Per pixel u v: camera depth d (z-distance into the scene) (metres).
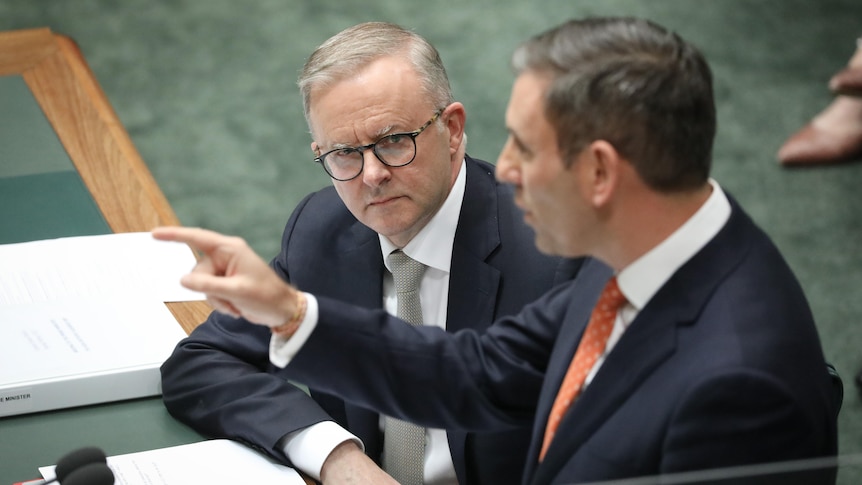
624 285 4.34
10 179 8.10
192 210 13.12
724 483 3.80
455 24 17.17
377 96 6.01
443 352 5.07
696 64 4.03
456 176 6.50
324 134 6.15
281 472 5.84
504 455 6.08
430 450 6.44
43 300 6.81
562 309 5.15
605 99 3.93
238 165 14.02
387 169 6.09
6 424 6.01
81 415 6.15
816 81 14.30
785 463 3.82
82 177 8.23
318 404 6.31
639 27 4.06
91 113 9.04
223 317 6.55
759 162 12.69
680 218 4.19
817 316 10.24
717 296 4.15
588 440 4.33
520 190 4.29
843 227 11.70
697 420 3.95
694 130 4.00
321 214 6.93
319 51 6.20
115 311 6.78
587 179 4.06
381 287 6.68
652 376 4.19
